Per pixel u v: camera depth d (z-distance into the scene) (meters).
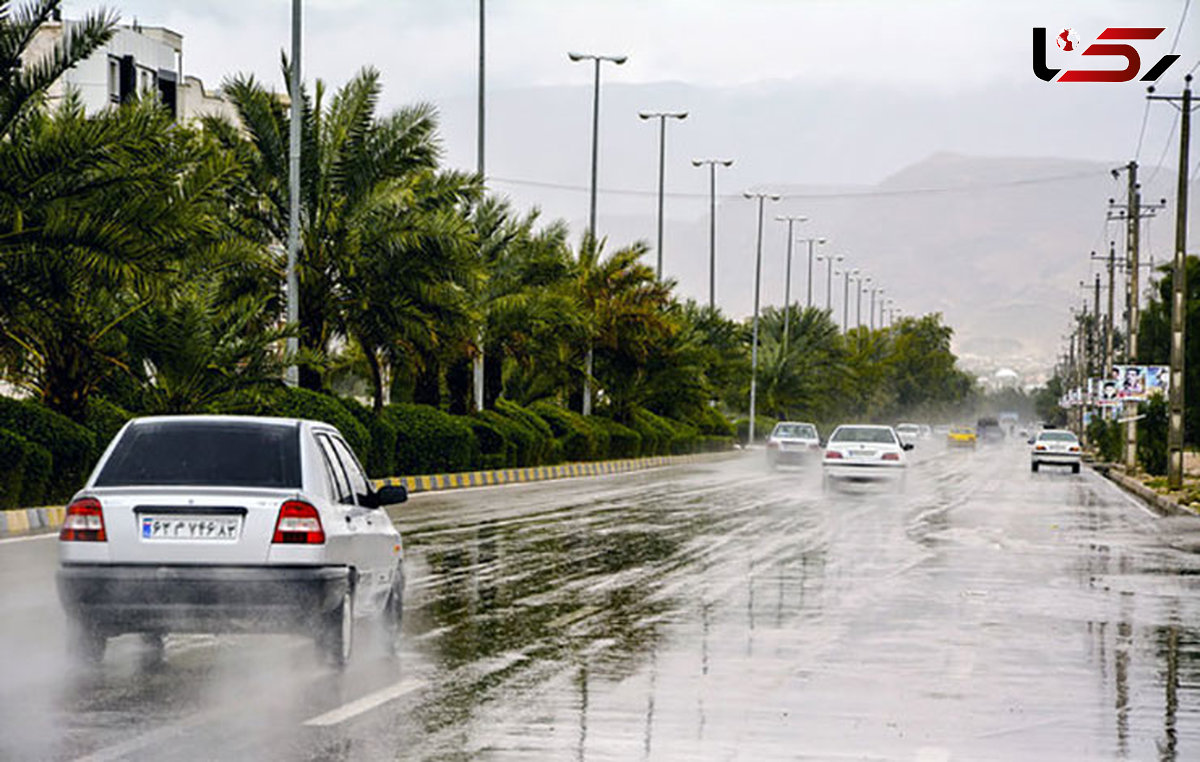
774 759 15.45
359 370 89.81
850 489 76.38
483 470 83.88
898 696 19.22
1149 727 17.44
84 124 42.34
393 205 69.56
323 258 69.56
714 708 18.19
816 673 20.91
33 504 44.03
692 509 58.12
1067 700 19.11
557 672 20.58
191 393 54.41
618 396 118.75
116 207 43.31
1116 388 102.56
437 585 31.06
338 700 18.11
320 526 18.92
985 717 17.94
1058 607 28.83
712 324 152.75
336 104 71.31
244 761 14.77
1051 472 114.62
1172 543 45.03
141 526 18.70
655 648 22.92
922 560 38.31
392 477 70.31
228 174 46.53
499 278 88.31
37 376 51.28
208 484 19.09
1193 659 22.59
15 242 42.06
